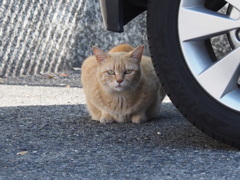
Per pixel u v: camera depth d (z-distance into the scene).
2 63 18.98
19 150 9.89
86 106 13.65
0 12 18.92
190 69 9.45
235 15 9.26
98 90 11.86
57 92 16.27
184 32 9.47
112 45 20.06
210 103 9.37
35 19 19.44
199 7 9.47
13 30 19.12
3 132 11.20
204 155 9.27
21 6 19.23
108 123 11.98
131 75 11.58
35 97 15.45
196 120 9.51
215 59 9.80
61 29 19.86
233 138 9.32
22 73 19.33
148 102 11.93
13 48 19.16
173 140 10.30
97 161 9.11
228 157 9.15
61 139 10.59
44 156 9.48
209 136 9.77
